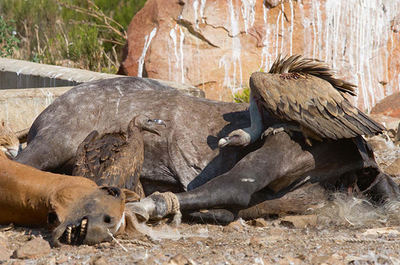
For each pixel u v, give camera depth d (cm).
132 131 1967
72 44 5550
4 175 1705
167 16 4125
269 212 2067
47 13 6362
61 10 6469
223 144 1995
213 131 2175
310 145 1994
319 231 1862
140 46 4147
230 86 4034
